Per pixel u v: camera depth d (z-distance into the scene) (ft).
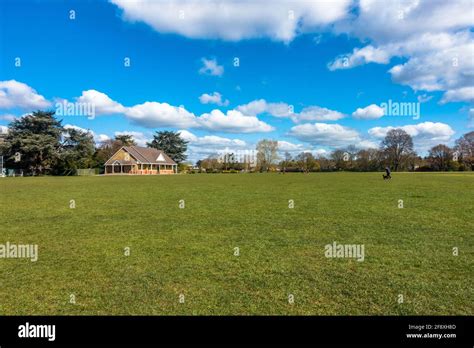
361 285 16.11
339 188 74.59
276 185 87.40
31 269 18.81
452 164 274.16
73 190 72.38
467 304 14.06
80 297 15.05
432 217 34.30
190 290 15.69
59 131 219.82
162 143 374.22
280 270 18.38
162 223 32.24
